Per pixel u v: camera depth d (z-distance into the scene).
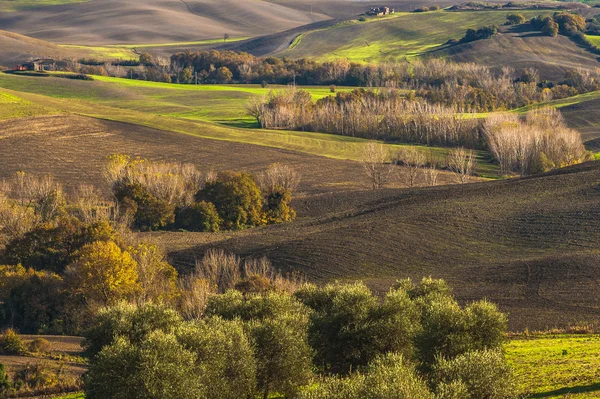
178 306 160.50
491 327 91.19
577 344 108.44
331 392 66.38
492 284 161.75
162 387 79.56
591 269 161.12
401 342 96.81
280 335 91.62
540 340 115.94
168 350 82.50
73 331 159.88
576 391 78.19
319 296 119.56
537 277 161.62
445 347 90.38
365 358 97.00
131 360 82.88
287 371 91.12
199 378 81.56
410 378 67.12
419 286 123.06
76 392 109.06
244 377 86.62
